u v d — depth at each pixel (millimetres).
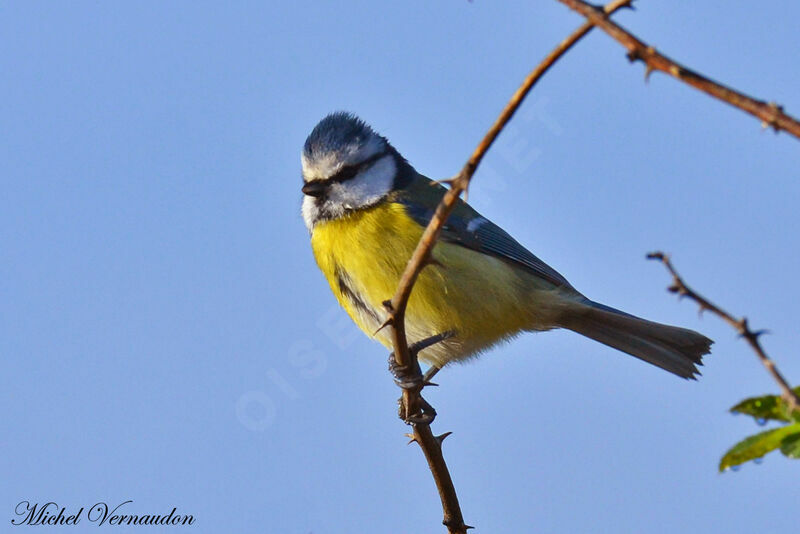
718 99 3912
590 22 4203
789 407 4043
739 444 4613
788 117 3777
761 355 4047
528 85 4605
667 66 3998
